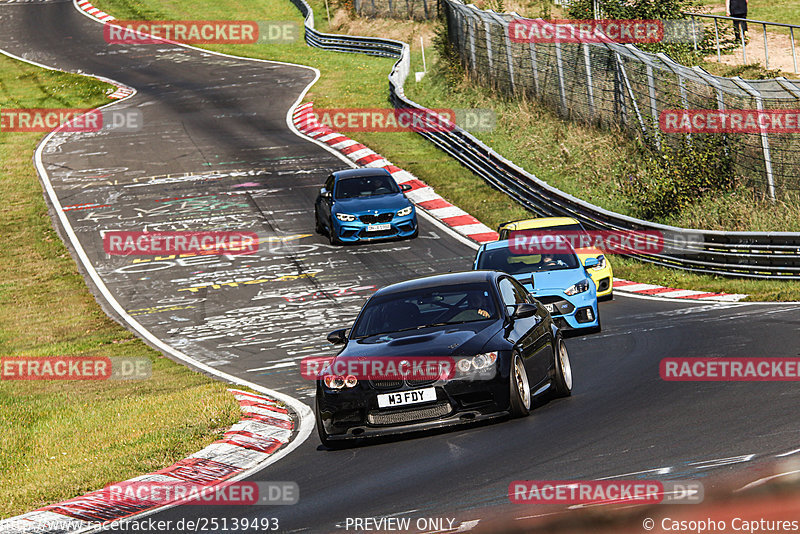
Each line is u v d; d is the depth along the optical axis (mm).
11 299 86062
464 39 148375
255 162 130500
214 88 183500
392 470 29031
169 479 32188
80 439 40750
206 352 64875
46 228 108438
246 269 87938
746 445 25750
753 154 84125
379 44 195750
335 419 32750
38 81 198000
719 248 70625
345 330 36344
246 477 31500
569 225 67000
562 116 118188
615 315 59812
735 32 135125
